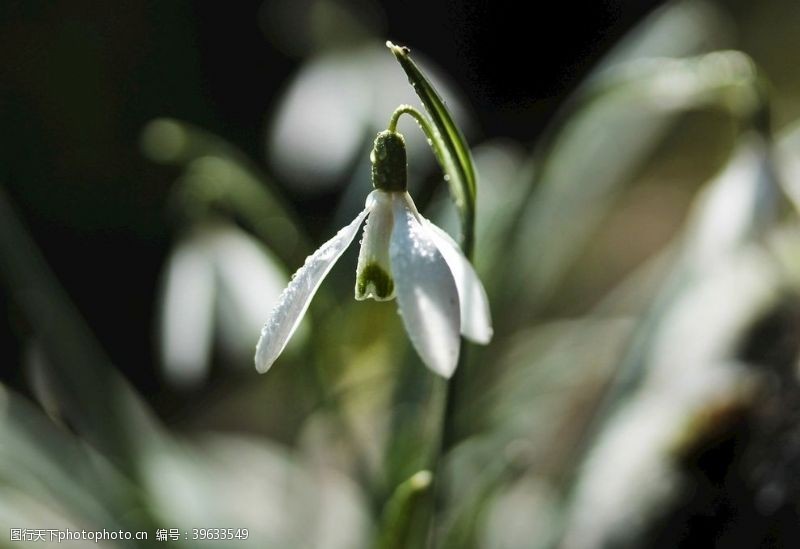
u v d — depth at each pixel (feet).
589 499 1.33
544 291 1.57
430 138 0.99
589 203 1.47
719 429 1.29
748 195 1.16
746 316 1.42
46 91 3.09
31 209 3.05
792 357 1.32
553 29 4.10
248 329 1.29
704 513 1.27
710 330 1.43
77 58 3.14
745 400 1.29
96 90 3.15
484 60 4.03
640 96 1.24
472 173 0.98
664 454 1.31
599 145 1.44
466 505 1.28
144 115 3.23
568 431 1.66
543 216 1.41
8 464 1.28
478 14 3.97
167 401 2.79
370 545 1.29
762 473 1.26
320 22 1.51
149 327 3.05
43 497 1.30
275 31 3.33
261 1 3.37
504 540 1.44
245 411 2.48
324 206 2.98
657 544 1.28
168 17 3.29
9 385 2.59
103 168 3.13
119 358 3.00
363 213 0.96
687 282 1.32
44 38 3.10
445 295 0.93
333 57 1.49
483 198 1.42
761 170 1.17
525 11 3.99
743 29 3.36
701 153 3.14
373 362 1.51
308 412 1.37
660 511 1.29
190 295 1.29
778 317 1.40
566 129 1.32
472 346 1.36
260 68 3.42
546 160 1.27
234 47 3.40
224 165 1.31
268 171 3.33
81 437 1.33
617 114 1.40
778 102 3.08
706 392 1.32
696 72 1.18
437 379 1.25
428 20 3.93
